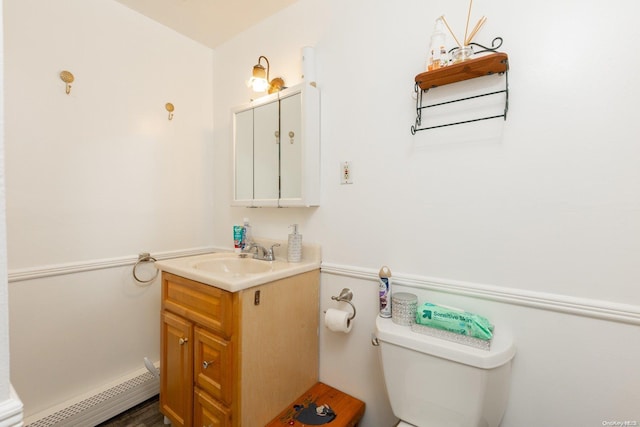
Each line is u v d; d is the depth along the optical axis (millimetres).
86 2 1494
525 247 992
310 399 1374
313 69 1476
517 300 996
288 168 1523
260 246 1636
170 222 1871
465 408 917
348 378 1416
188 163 1959
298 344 1377
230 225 1981
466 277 1102
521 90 987
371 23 1316
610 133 864
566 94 919
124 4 1625
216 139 2062
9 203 1295
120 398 1567
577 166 909
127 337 1689
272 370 1240
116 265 1627
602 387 887
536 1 961
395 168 1260
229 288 1076
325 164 1476
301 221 1579
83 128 1497
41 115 1365
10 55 1277
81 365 1514
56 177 1417
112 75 1594
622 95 848
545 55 949
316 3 1500
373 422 1346
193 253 1991
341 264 1430
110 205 1604
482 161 1062
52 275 1408
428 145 1175
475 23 1065
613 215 864
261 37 1757
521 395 1000
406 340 1007
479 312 1074
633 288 844
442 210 1148
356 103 1364
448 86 1126
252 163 1710
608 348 877
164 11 1680
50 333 1414
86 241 1520
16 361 1320
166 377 1424
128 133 1667
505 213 1024
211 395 1199
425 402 988
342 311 1310
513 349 970
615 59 855
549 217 952
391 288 1221
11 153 1293
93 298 1554
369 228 1339
